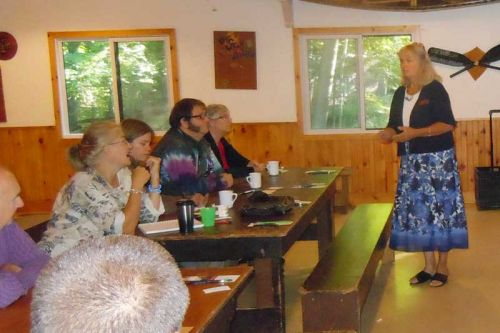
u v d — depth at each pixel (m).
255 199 2.83
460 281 3.78
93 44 6.71
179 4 6.48
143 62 6.67
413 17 6.23
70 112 6.85
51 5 6.61
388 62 6.40
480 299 3.45
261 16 6.40
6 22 6.67
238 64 6.47
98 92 6.79
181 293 0.80
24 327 1.51
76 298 0.72
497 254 4.36
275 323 2.42
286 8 6.25
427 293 3.60
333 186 4.21
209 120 4.14
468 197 6.28
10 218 1.84
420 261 4.29
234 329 2.44
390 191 6.40
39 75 6.71
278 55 6.43
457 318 3.19
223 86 6.52
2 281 1.68
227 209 2.84
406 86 3.60
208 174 3.72
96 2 6.57
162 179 3.37
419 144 3.51
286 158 6.55
